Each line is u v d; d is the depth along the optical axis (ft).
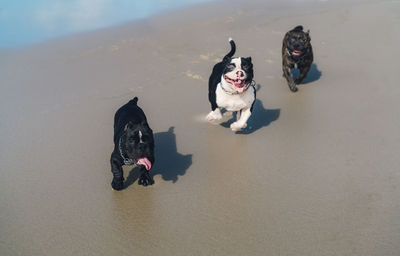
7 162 17.29
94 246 12.83
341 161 16.69
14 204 14.78
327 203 14.26
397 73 24.61
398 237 12.55
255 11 38.58
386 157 16.75
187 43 30.63
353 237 12.64
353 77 24.61
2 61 27.91
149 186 15.53
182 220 13.80
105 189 15.46
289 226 13.28
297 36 22.44
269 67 26.66
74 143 18.60
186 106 21.74
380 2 39.17
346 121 19.79
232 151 17.81
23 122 20.43
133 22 36.01
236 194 15.02
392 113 20.16
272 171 16.33
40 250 12.71
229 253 12.32
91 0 43.09
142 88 23.72
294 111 21.18
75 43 31.12
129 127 14.20
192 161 17.13
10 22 35.78
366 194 14.61
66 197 15.07
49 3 41.83
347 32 32.09
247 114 18.26
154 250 12.60
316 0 41.65
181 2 42.50
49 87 24.07
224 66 17.93
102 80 24.86
